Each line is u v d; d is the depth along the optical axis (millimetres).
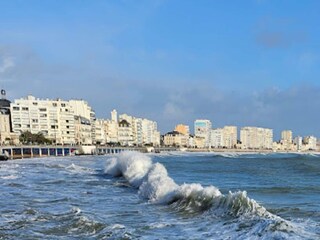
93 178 32125
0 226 12109
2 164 58625
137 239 10125
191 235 10375
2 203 17359
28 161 72938
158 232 10930
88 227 11750
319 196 18703
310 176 34875
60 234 11047
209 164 65750
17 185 26172
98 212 14703
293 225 10562
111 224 12039
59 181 29219
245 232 9992
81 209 15508
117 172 35406
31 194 20891
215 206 13367
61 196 19953
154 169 26734
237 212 12047
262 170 45406
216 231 10531
